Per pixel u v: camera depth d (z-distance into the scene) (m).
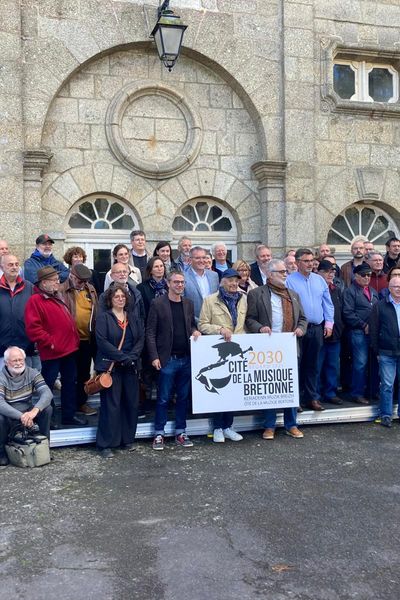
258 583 3.77
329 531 4.50
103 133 9.69
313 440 6.93
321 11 10.55
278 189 10.24
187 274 7.51
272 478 5.62
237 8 10.10
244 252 10.35
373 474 5.74
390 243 8.69
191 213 10.32
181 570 3.93
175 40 8.97
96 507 4.96
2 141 8.95
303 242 10.31
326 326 7.57
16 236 9.00
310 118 10.36
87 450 6.60
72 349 6.76
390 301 7.51
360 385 8.09
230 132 10.30
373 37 10.85
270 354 6.91
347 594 3.65
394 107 10.84
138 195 9.84
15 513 4.85
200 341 6.73
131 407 6.52
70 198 9.55
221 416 6.91
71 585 3.75
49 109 9.41
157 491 5.30
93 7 9.43
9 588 3.72
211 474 5.75
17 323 6.77
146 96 9.92
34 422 6.29
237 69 10.09
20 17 9.08
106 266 9.88
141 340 6.52
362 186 10.77
